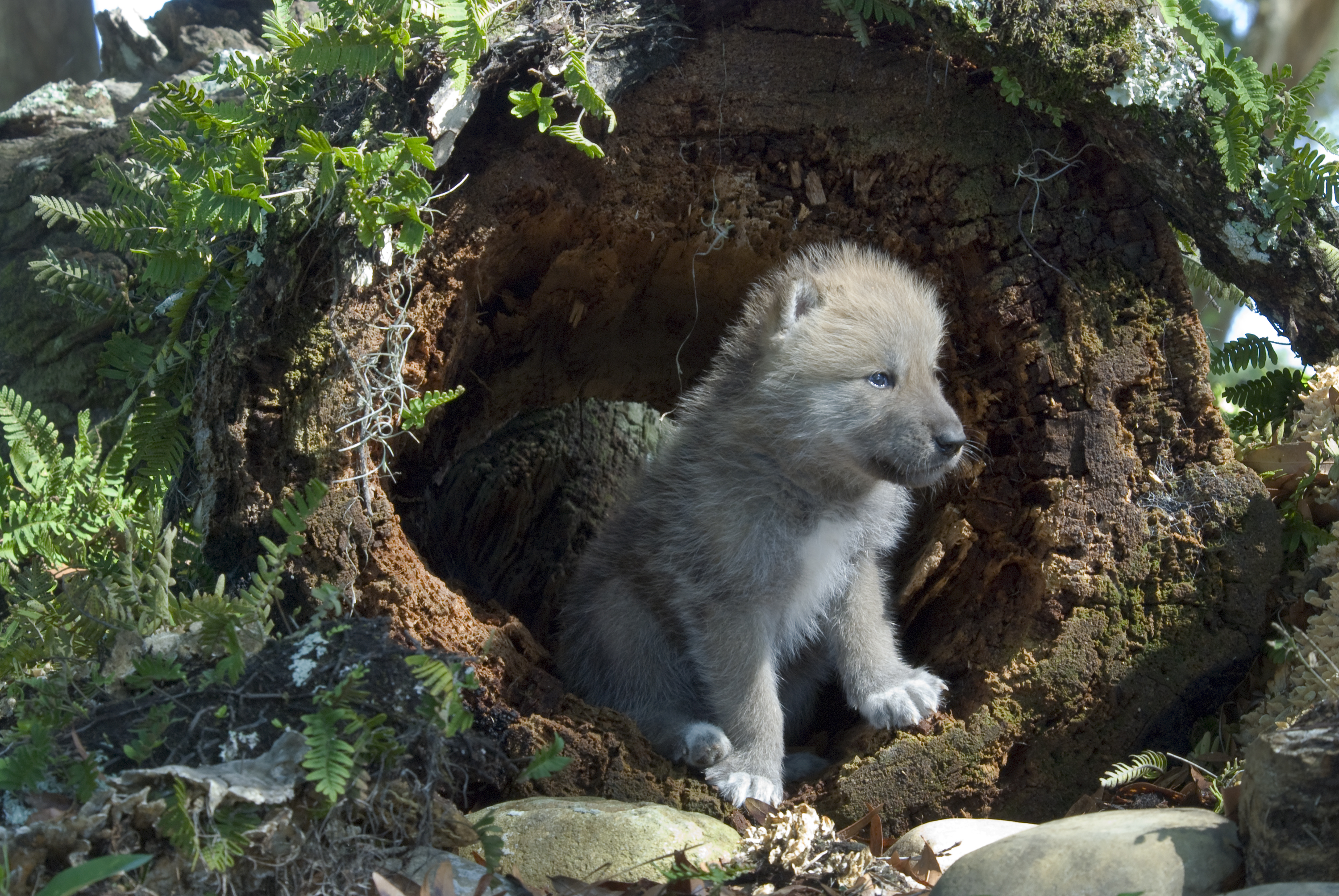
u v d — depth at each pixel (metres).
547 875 3.79
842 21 5.07
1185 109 4.66
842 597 5.27
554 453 7.85
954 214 5.09
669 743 5.07
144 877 3.12
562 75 4.77
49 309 6.80
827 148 5.18
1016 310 5.00
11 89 10.40
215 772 3.30
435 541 6.72
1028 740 4.77
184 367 5.02
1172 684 4.74
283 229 4.60
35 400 6.90
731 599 5.10
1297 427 5.16
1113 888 3.20
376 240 4.53
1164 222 4.96
